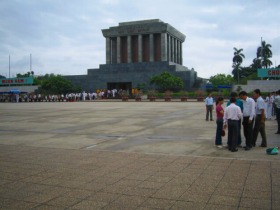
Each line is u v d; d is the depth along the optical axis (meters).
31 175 8.45
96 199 6.54
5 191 7.13
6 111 36.56
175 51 113.81
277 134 15.77
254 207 5.96
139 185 7.43
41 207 6.12
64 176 8.30
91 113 31.25
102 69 97.19
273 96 23.28
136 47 107.75
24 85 97.81
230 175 8.13
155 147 12.65
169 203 6.23
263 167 8.88
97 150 11.98
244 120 11.88
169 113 29.98
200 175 8.20
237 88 69.38
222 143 13.43
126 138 15.16
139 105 46.72
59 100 76.50
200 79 97.25
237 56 106.50
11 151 12.02
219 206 6.04
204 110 33.66
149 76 91.62
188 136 15.47
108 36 107.50
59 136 16.12
